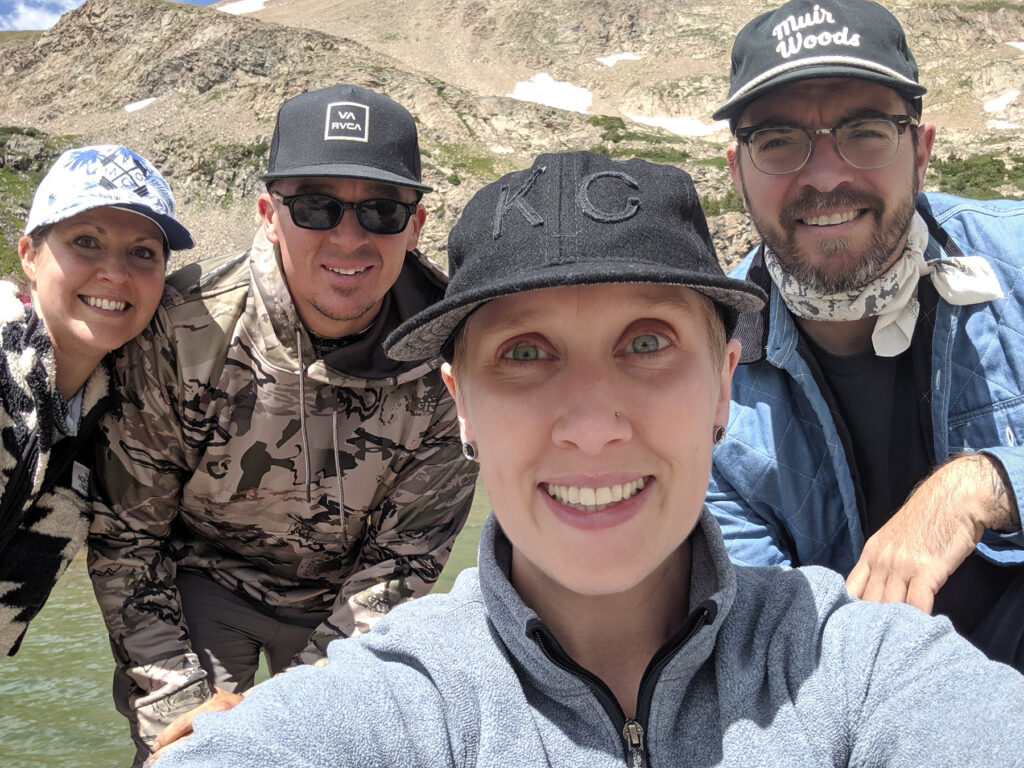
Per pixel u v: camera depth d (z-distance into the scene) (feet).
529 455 1.39
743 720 1.39
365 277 2.96
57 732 4.09
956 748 1.22
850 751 1.36
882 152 2.60
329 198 2.90
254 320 2.98
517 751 1.38
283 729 1.30
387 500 3.27
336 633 3.09
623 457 1.36
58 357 2.85
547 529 1.41
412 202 3.08
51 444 2.83
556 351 1.39
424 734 1.37
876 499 2.87
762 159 2.73
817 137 2.62
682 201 1.38
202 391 2.97
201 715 1.38
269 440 3.07
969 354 2.70
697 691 1.47
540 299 1.36
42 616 5.82
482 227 1.40
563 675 1.41
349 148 2.97
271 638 3.56
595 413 1.34
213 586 3.48
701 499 1.44
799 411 2.89
